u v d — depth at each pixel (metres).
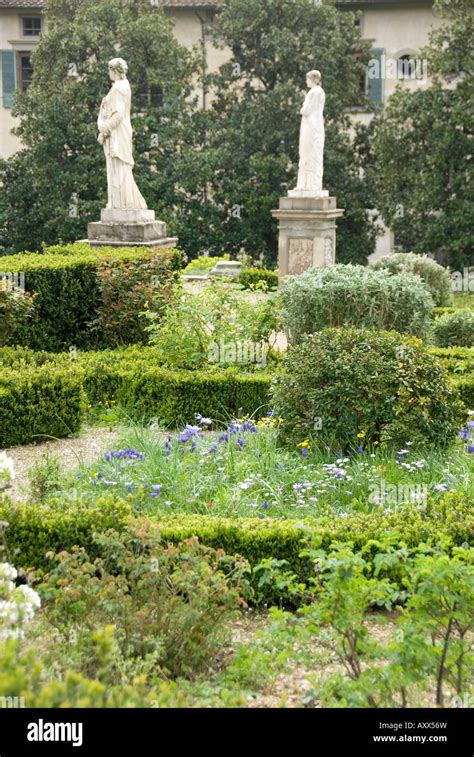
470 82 23.17
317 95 18.39
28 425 8.51
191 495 6.71
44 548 5.68
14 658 3.35
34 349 11.65
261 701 4.43
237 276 18.66
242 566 5.09
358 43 25.00
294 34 24.42
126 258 12.59
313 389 7.80
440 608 4.15
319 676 4.69
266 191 23.78
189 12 26.38
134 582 4.97
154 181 23.19
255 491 6.78
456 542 5.74
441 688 4.33
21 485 7.28
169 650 4.59
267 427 8.00
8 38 27.55
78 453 8.16
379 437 7.79
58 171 23.41
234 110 24.42
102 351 11.30
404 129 23.81
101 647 3.66
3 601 4.21
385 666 4.73
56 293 11.82
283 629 4.42
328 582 4.32
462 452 7.82
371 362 7.81
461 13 24.11
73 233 23.17
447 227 23.16
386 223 24.09
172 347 10.27
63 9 25.00
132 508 6.11
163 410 9.35
